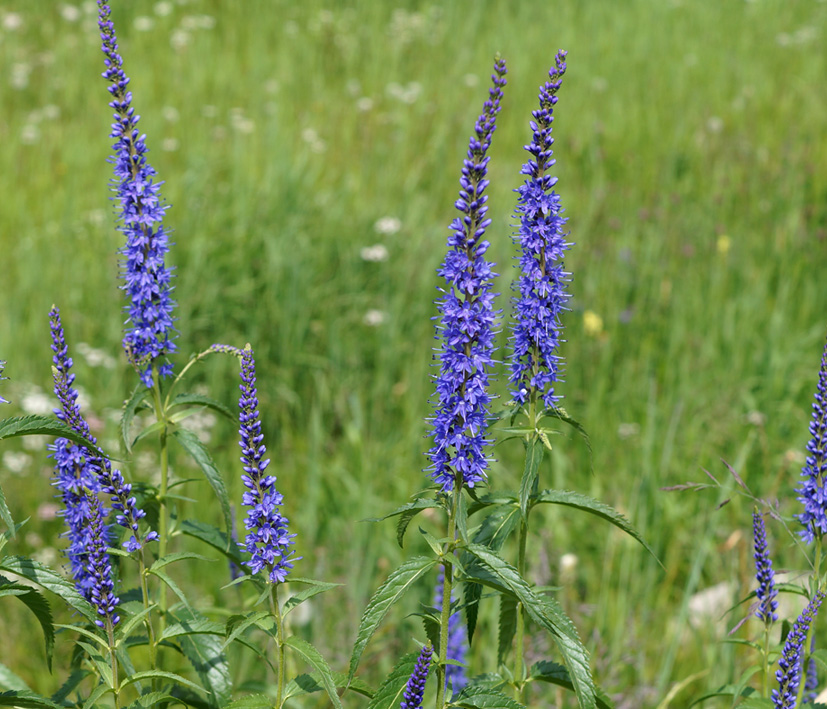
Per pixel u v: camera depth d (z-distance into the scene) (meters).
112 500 3.03
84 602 2.92
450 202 12.30
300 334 8.84
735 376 8.64
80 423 3.06
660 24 18.92
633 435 7.98
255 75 15.88
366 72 16.58
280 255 9.46
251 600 4.01
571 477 7.71
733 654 5.32
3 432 2.76
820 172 12.51
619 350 9.28
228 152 12.77
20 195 11.64
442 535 6.80
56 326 3.03
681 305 9.60
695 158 13.39
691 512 7.25
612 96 15.48
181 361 8.41
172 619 3.52
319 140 13.69
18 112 14.62
